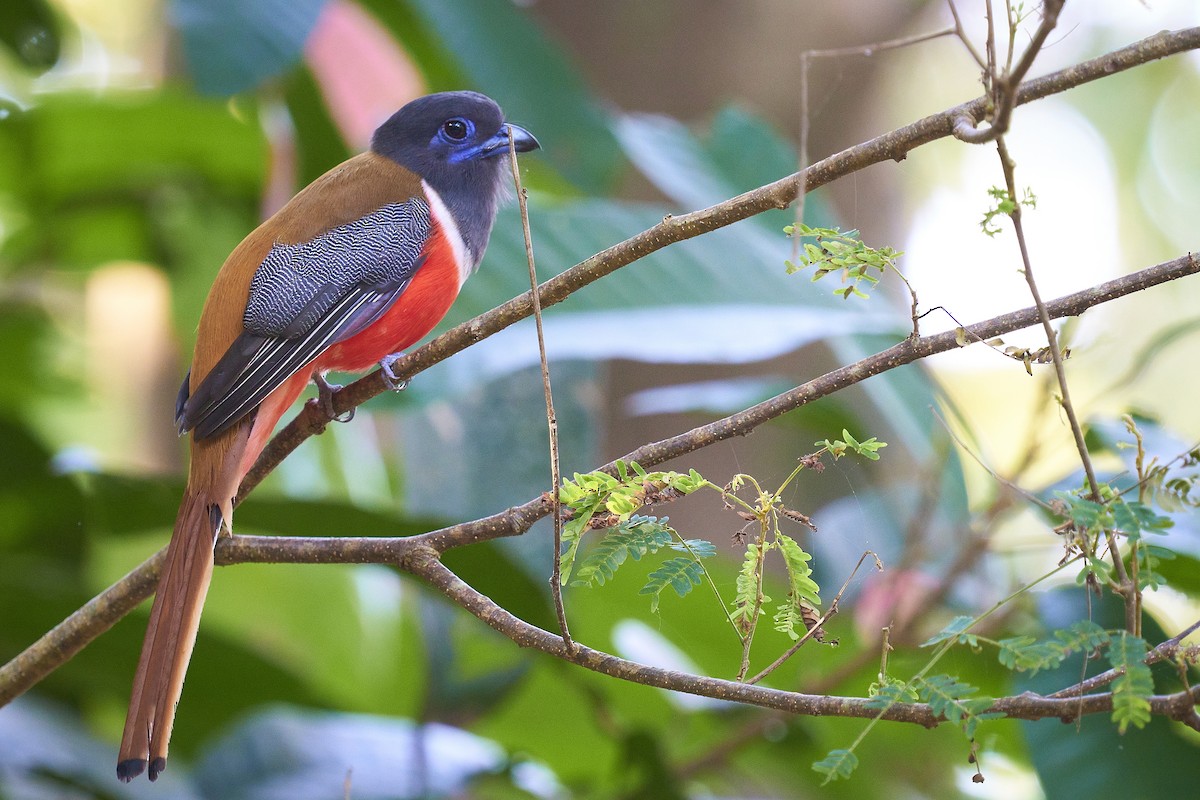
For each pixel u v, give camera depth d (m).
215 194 12.43
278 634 11.75
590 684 9.54
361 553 6.10
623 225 9.55
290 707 9.33
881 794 10.65
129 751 6.09
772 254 9.84
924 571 9.57
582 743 10.76
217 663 8.99
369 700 11.70
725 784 10.58
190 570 6.58
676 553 5.77
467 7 10.95
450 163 8.75
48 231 12.43
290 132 12.52
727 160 11.16
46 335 12.83
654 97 13.58
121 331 14.55
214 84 9.87
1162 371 20.16
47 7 11.66
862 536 9.98
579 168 11.06
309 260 7.88
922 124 5.34
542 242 9.41
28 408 13.50
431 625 9.34
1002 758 10.17
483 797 9.72
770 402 5.60
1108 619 7.85
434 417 10.45
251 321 7.57
